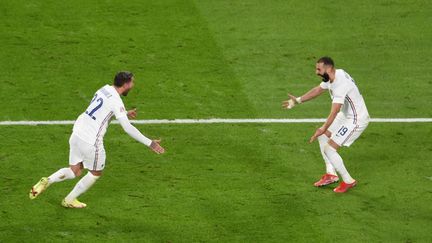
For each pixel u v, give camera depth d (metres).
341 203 38.72
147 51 53.19
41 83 49.47
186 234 36.09
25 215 37.34
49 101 47.66
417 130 45.62
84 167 37.78
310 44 54.44
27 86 49.12
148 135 44.59
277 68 51.81
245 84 49.97
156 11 57.62
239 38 54.88
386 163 42.38
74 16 56.75
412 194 39.50
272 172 41.25
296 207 38.28
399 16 57.78
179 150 43.19
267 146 43.69
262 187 39.94
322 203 38.69
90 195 39.12
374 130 45.56
